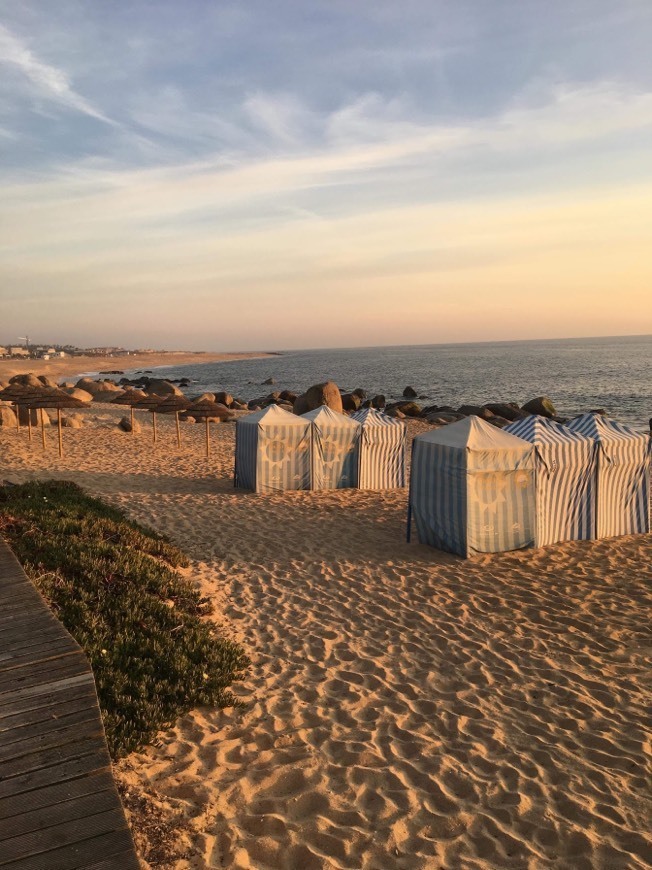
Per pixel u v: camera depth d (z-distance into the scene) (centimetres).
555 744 561
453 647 770
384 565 1090
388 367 12694
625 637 808
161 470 1905
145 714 542
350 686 659
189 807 439
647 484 1316
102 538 966
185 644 678
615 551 1188
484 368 11169
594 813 464
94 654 605
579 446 1230
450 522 1162
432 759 528
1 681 468
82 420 3058
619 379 7856
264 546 1175
